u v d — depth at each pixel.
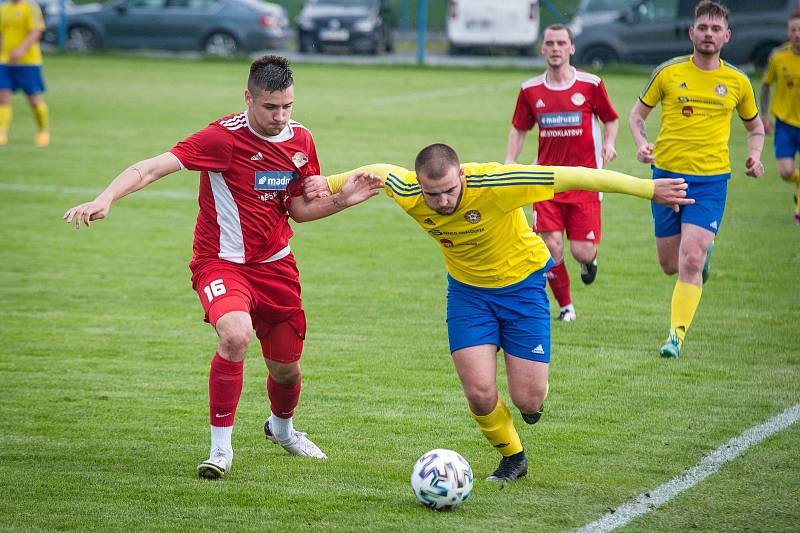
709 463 19.48
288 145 19.12
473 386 18.06
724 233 41.62
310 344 28.09
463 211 17.72
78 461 19.64
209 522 16.73
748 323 29.78
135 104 79.69
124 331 29.20
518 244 18.36
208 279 19.00
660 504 17.53
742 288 33.62
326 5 117.62
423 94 88.62
